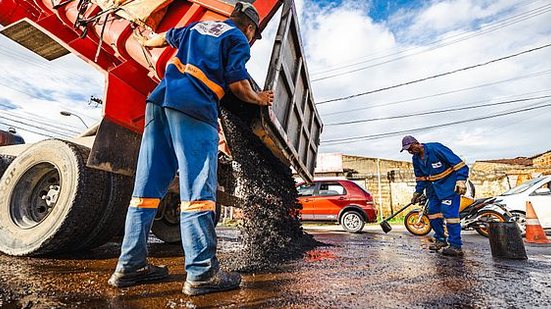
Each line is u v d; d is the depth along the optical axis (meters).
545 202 7.79
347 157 22.83
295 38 3.09
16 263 2.25
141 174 1.81
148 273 1.84
